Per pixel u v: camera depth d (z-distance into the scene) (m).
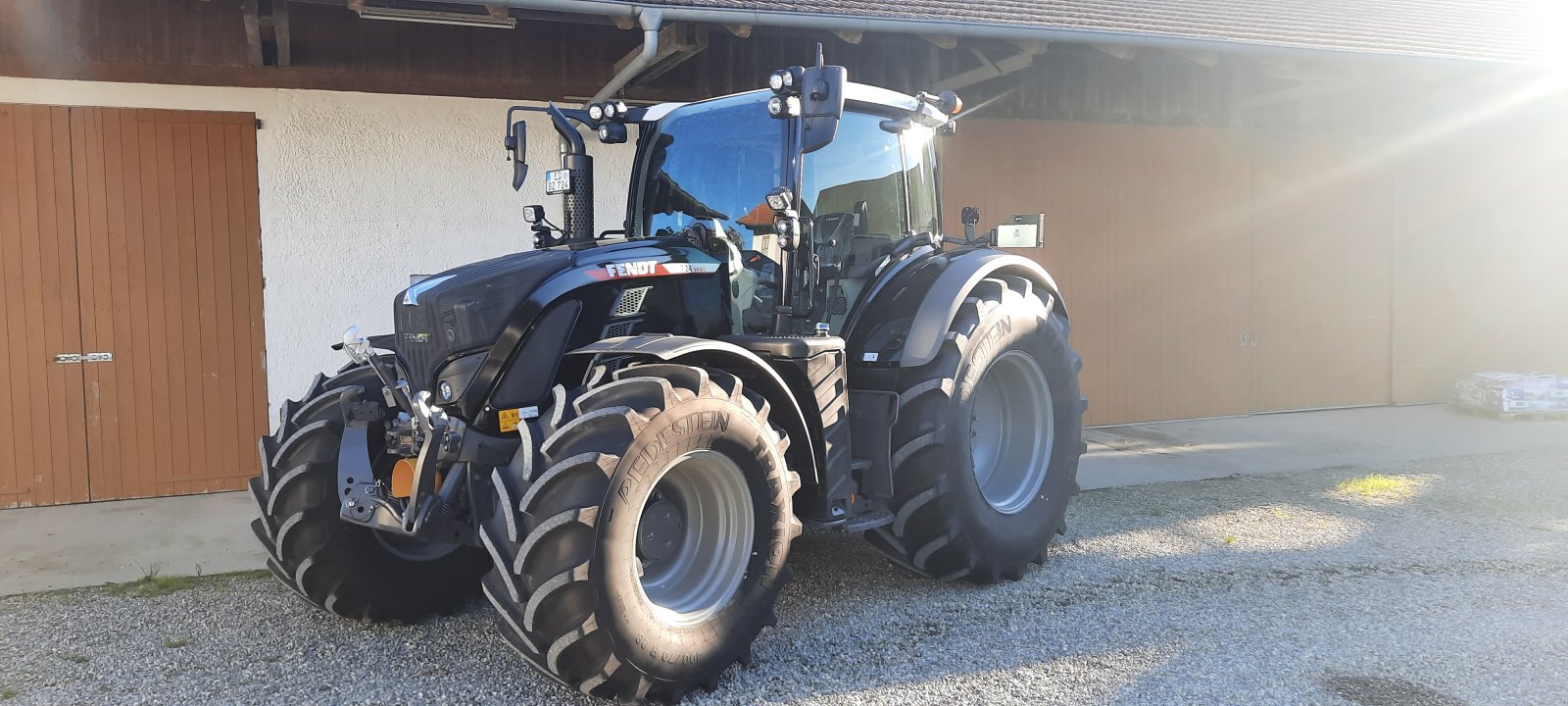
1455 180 9.32
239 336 5.91
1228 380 8.59
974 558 3.95
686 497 3.21
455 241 6.28
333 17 5.91
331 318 6.06
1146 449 7.15
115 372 5.72
